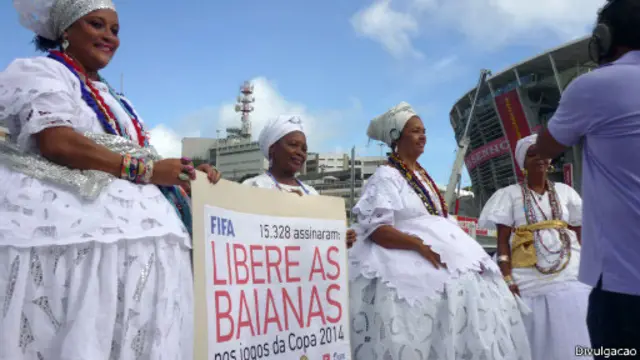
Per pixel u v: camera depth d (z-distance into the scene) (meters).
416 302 3.21
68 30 2.17
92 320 1.67
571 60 60.72
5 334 1.59
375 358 3.19
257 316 2.29
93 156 1.86
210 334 2.05
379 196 3.52
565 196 4.38
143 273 1.82
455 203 19.00
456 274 3.26
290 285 2.50
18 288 1.63
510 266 4.24
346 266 2.85
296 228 2.61
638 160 2.05
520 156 4.38
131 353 1.76
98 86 2.21
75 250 1.72
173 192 2.27
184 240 2.02
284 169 4.05
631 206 2.05
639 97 2.07
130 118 2.28
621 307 2.07
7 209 1.71
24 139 1.83
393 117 3.83
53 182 1.80
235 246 2.26
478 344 3.11
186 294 2.02
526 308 3.73
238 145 85.56
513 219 4.32
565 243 4.07
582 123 2.22
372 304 3.37
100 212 1.80
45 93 1.84
